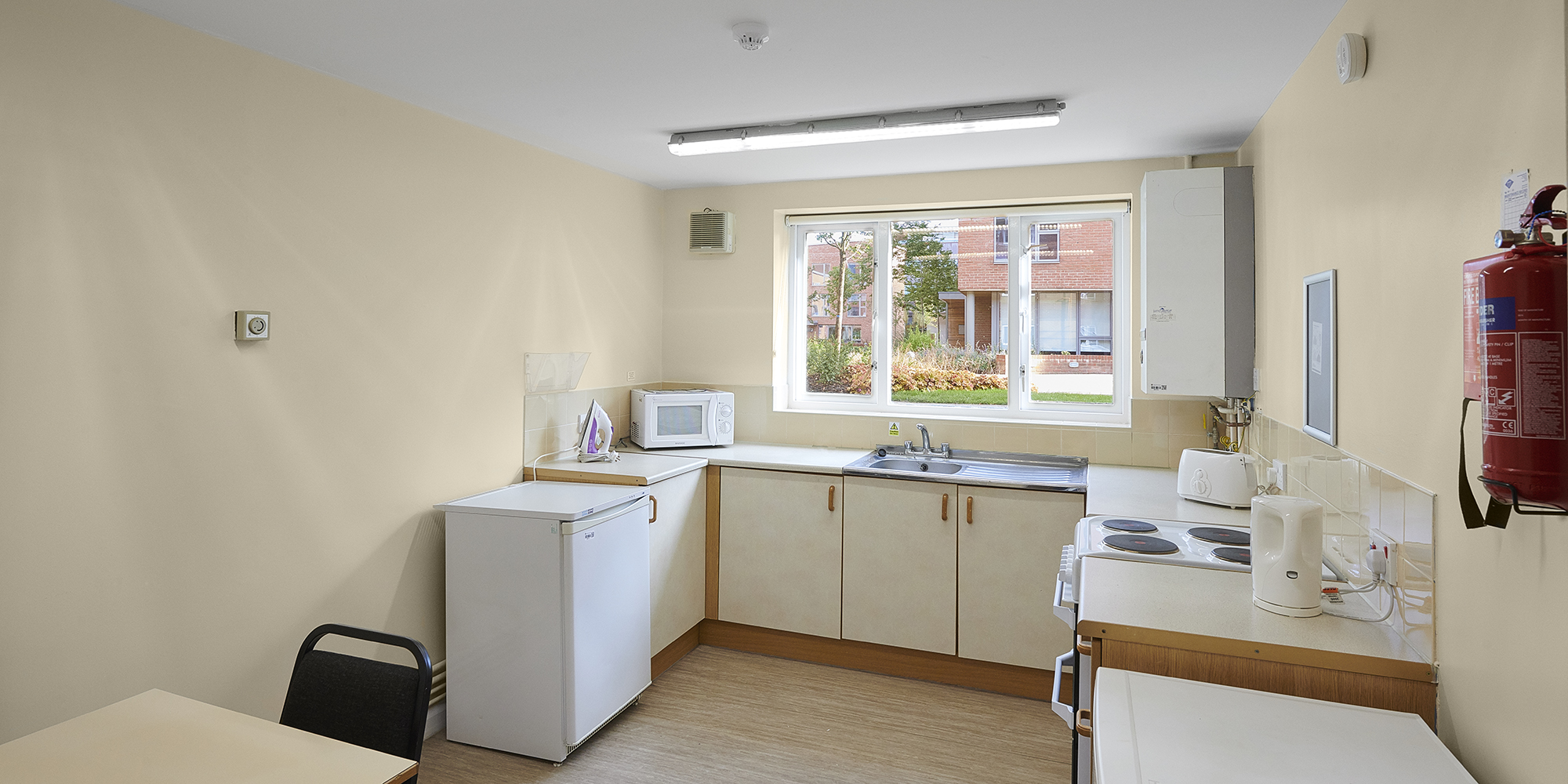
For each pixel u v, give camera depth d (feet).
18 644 6.13
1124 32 7.29
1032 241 13.53
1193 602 6.48
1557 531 3.76
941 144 11.27
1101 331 13.24
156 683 7.06
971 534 11.23
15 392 6.07
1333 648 5.49
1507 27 4.14
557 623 9.07
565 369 12.16
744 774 8.94
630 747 9.53
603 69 8.38
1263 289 9.87
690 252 14.73
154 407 6.98
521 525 9.18
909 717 10.39
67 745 4.90
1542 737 3.90
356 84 8.83
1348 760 4.47
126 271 6.76
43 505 6.25
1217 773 4.31
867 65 8.20
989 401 13.85
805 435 14.21
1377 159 5.91
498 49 7.81
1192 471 10.02
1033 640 10.95
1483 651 4.50
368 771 4.67
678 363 14.97
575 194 12.45
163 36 7.01
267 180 7.91
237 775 4.58
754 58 8.02
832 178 13.71
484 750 9.46
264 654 7.98
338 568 8.73
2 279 5.97
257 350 7.85
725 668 11.97
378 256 9.13
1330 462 7.13
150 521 6.98
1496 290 3.67
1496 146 4.26
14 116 6.01
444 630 10.14
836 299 14.70
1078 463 12.59
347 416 8.80
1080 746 6.81
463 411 10.37
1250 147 10.58
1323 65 7.28
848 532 11.87
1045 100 9.29
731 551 12.56
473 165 10.48
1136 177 12.13
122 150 6.72
